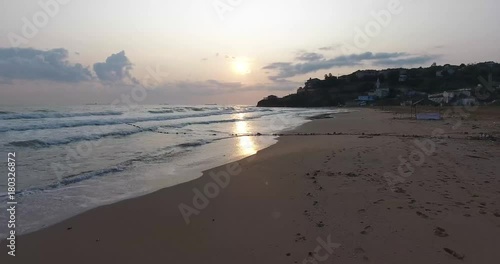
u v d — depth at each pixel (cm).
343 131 2250
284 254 464
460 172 870
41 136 1780
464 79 11350
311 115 5419
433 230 510
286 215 612
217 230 561
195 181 916
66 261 462
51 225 591
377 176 855
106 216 636
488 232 498
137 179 950
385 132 2048
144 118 3531
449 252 443
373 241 484
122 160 1244
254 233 541
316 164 1045
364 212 598
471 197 661
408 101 9669
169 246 504
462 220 544
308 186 793
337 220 570
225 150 1514
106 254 480
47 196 772
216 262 451
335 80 15288
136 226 586
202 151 1486
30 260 463
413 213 581
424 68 13625
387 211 596
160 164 1178
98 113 3756
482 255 434
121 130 2273
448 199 652
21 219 620
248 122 3581
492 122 2712
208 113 5866
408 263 420
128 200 739
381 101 11200
